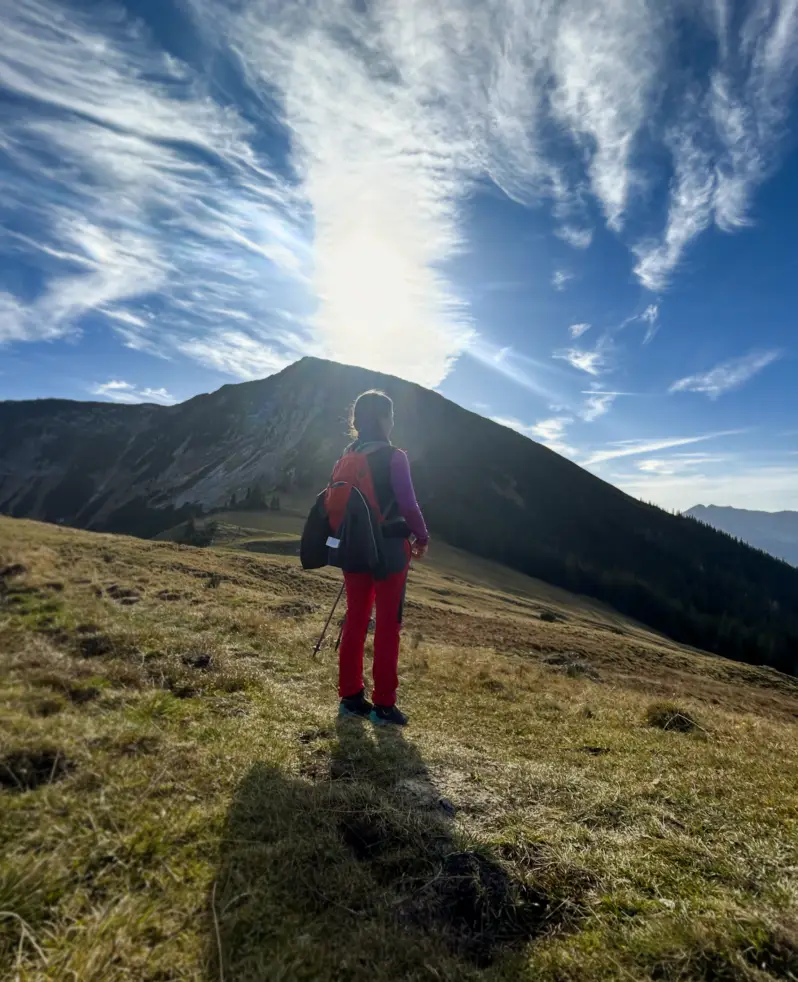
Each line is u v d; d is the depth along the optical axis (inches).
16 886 75.5
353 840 102.3
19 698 141.6
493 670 340.2
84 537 998.4
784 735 252.5
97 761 113.5
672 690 911.7
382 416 188.5
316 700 193.5
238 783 115.0
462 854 98.7
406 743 157.9
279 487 4429.1
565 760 163.2
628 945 80.0
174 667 193.3
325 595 994.1
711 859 104.1
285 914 80.7
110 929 72.2
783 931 79.1
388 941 77.3
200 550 1259.8
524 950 80.1
